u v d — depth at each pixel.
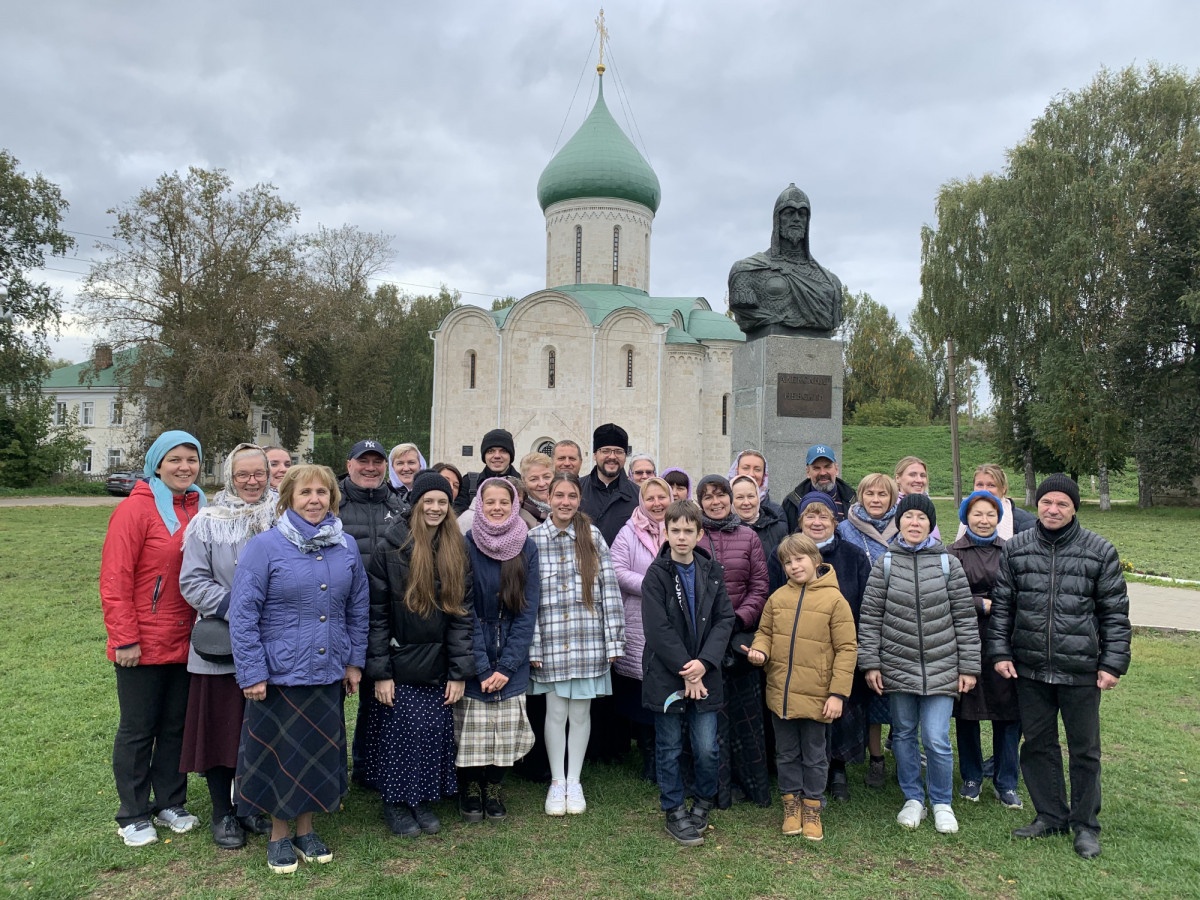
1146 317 31.33
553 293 36.84
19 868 4.85
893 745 5.91
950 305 37.38
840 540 6.44
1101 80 34.34
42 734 7.11
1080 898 4.68
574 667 5.88
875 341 75.94
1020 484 48.88
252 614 4.96
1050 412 32.97
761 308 11.14
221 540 5.30
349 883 4.78
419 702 5.53
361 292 48.44
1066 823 5.55
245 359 37.22
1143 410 33.09
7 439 43.81
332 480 5.34
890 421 69.19
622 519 7.31
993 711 5.90
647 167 39.72
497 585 5.75
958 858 5.21
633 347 36.31
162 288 37.94
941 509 35.38
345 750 5.31
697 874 4.95
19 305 39.56
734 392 11.98
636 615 6.25
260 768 4.95
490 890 4.70
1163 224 31.30
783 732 5.71
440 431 39.16
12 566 17.00
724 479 6.34
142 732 5.30
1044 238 33.69
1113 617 5.38
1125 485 51.94
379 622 5.51
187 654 5.41
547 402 37.12
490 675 5.64
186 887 4.73
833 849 5.32
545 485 7.03
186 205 38.06
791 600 5.77
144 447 43.00
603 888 4.76
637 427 36.09
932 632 5.70
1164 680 9.30
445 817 5.80
